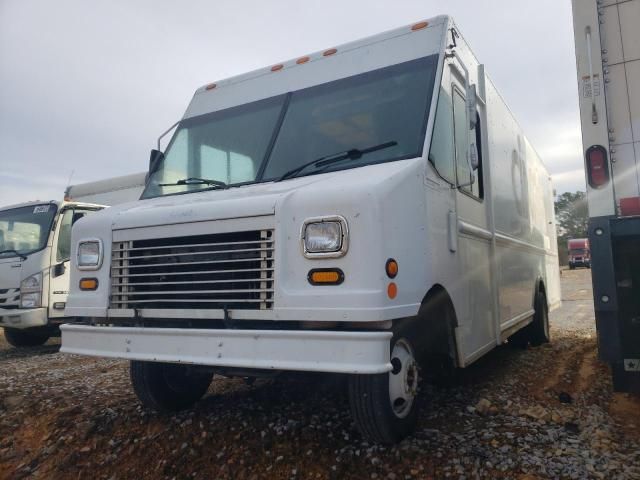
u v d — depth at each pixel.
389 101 4.16
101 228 4.00
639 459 3.38
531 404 4.54
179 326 3.72
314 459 3.59
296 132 4.40
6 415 5.01
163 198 4.50
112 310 3.87
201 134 4.94
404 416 3.68
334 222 3.15
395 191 3.30
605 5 3.93
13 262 8.93
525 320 6.53
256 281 3.36
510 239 5.89
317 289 3.16
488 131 5.39
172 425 4.32
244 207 3.43
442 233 3.96
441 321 4.11
